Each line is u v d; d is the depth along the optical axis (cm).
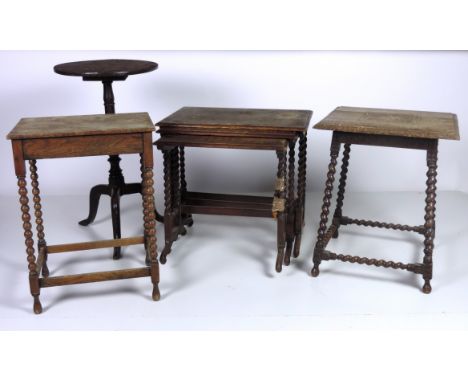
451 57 340
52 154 210
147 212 226
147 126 214
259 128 248
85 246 255
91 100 346
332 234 284
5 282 251
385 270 260
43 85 341
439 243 290
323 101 348
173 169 274
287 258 264
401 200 349
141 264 268
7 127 347
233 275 257
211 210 274
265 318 224
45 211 333
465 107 348
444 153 358
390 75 344
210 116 268
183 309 230
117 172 290
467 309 230
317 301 235
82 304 233
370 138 235
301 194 275
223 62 342
